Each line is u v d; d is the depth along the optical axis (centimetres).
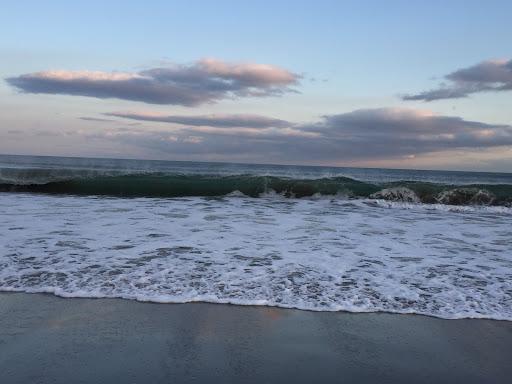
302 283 518
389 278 550
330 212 1217
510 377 316
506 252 726
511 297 486
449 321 416
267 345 356
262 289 492
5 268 547
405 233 895
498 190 1697
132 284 498
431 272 584
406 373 317
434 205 1452
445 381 308
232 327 390
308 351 347
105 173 2094
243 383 297
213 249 684
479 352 354
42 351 335
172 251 662
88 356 328
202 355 335
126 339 359
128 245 695
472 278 559
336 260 636
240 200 1486
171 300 452
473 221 1122
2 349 336
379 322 410
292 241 770
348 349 353
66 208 1118
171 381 296
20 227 820
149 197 1534
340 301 461
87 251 646
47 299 449
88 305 434
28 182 1675
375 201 1494
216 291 482
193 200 1441
